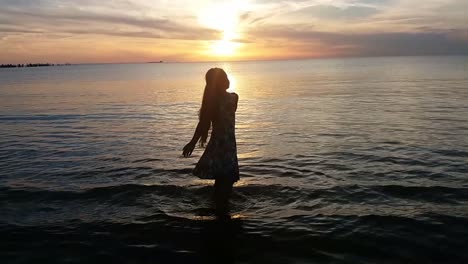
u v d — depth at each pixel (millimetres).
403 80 43469
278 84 44500
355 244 4230
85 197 5926
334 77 59500
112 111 19328
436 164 7523
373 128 12258
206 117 5238
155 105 22484
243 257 4000
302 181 6539
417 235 4414
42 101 25797
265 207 5328
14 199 5891
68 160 8516
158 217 5035
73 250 4227
